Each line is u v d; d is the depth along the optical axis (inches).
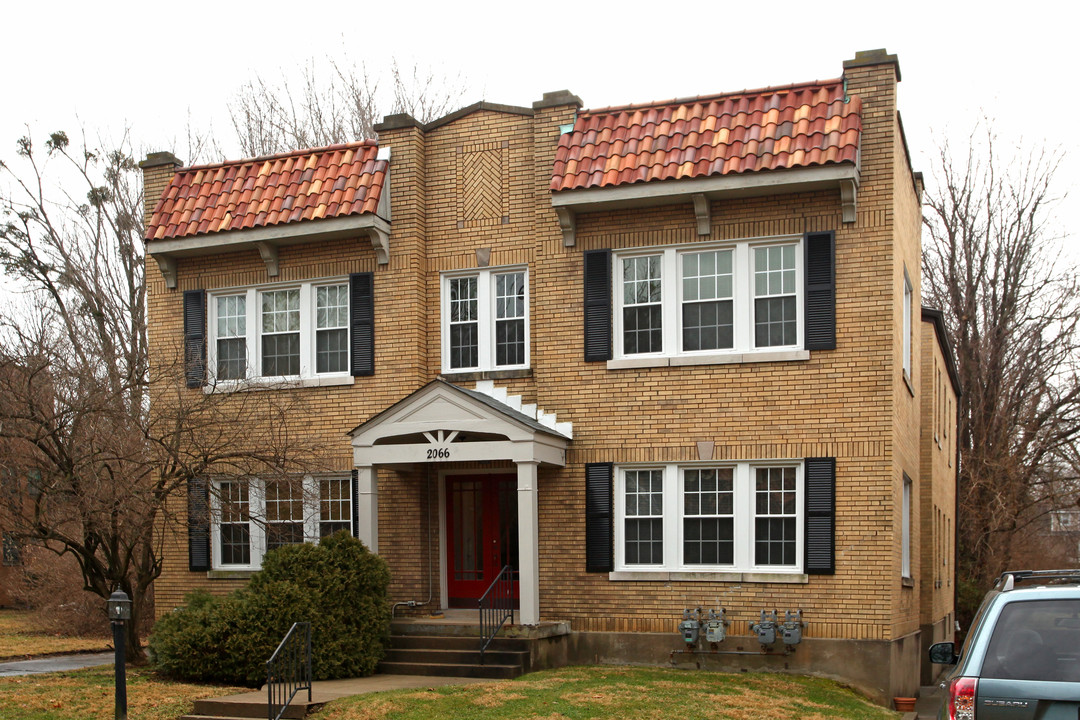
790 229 664.4
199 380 749.3
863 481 642.2
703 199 666.2
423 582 735.1
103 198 1304.1
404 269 756.0
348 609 639.1
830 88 671.8
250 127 1443.2
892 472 637.9
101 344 1043.3
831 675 636.1
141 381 698.2
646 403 689.6
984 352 1440.7
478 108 760.3
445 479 757.9
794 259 668.7
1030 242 1462.8
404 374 748.0
